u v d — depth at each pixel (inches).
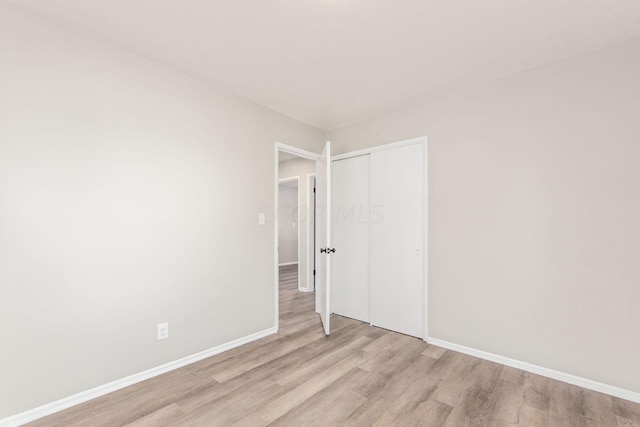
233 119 107.3
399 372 87.4
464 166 102.0
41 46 67.9
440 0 62.5
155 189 86.4
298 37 75.8
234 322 106.1
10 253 63.6
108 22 70.2
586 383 79.2
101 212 76.1
